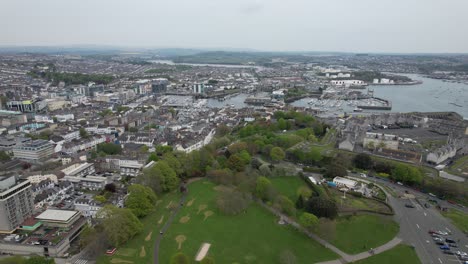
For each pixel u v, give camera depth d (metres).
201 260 194.50
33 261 181.50
